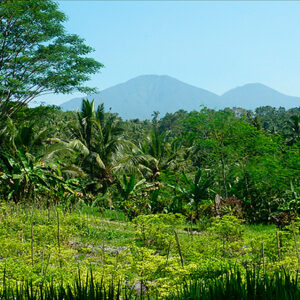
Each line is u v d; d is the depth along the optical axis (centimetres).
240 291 286
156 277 693
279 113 11694
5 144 2439
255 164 2383
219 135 2684
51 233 1088
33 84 2834
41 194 2067
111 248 1159
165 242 1008
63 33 2853
